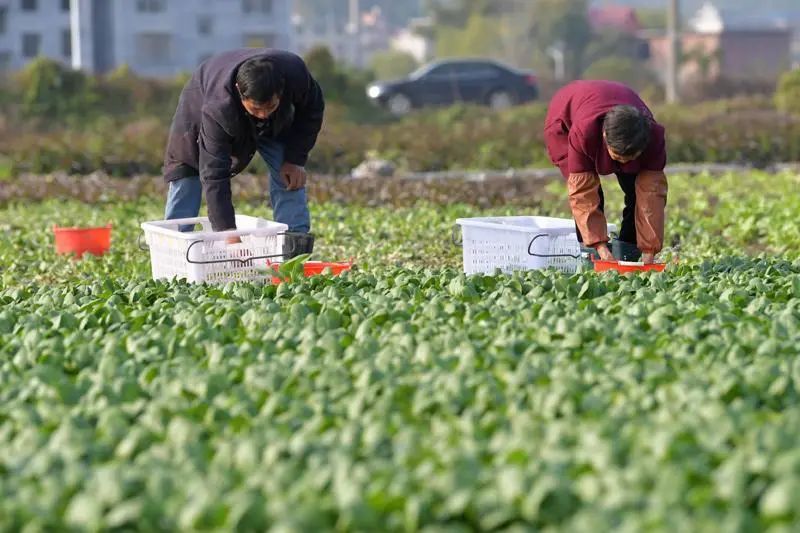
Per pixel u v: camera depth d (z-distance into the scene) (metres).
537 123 50.97
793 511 7.09
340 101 67.88
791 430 8.55
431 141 45.75
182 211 18.30
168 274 16.98
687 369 10.81
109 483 7.80
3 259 22.56
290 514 7.27
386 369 10.70
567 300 13.73
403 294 14.42
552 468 7.84
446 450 8.37
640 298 13.80
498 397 9.69
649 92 81.56
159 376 10.78
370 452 8.53
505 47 125.75
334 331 12.10
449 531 7.09
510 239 16.89
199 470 8.34
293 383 10.31
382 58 139.12
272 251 16.77
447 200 32.00
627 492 7.43
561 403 9.48
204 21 104.19
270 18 106.88
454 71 78.12
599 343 11.75
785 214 25.80
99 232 22.52
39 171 40.03
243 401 9.85
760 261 16.80
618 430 8.80
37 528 7.29
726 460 8.10
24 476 8.31
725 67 131.38
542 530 7.43
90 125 60.72
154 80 68.56
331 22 191.88
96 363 11.52
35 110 63.66
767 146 44.81
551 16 124.62
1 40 102.81
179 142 17.86
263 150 17.86
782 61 125.62
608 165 15.93
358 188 33.56
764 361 10.46
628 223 17.36
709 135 45.16
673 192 33.47
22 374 11.32
